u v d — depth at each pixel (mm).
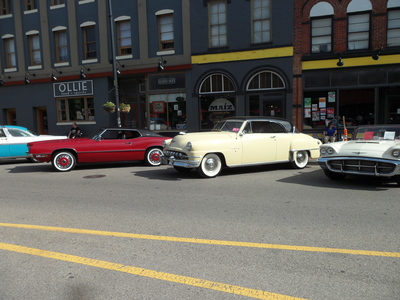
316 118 15477
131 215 5375
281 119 10125
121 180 8742
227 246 4004
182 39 17016
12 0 19891
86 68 18641
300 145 10062
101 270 3418
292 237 4270
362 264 3465
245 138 9086
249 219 5059
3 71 20531
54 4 19266
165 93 17688
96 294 2949
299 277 3203
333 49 15031
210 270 3377
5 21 20234
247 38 15977
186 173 9758
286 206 5773
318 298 2828
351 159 7254
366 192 6789
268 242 4109
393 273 3260
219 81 16672
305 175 9070
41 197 6816
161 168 10977
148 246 4039
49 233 4555
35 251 3932
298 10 15250
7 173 10492
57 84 19406
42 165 12531
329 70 15125
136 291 2992
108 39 18219
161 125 17844
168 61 17203
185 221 5008
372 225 4684
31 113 20203
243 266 3457
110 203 6199
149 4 17375
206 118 17016
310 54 15297
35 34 19766
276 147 9625
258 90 16031
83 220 5137
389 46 14516
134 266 3494
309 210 5492
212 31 16625
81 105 19328
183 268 3432
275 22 15523
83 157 10633
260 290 2973
